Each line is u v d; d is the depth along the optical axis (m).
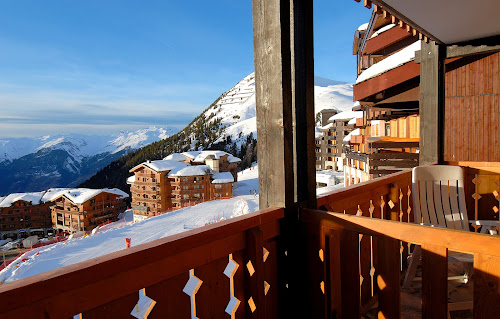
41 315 0.96
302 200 2.11
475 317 1.49
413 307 2.48
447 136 7.37
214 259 1.53
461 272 3.08
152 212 46.41
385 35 13.80
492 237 1.43
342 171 39.41
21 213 49.69
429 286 1.62
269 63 1.96
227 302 1.63
